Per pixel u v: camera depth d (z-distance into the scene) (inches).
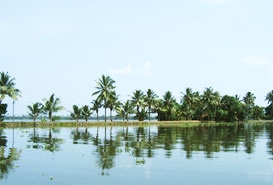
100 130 2428.6
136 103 4079.7
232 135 1914.4
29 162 814.5
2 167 747.4
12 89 2620.6
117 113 3737.7
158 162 830.5
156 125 3860.7
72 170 716.0
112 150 1069.8
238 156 949.8
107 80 3474.4
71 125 3105.3
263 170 737.6
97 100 3420.3
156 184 599.5
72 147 1152.2
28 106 2876.5
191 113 4970.5
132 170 722.2
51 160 850.1
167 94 4611.2
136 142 1373.0
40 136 1690.5
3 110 2647.6
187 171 718.5
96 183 601.3
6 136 1664.6
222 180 638.5
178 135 1876.2
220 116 5049.2
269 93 6471.5
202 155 963.3
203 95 4960.6
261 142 1418.6
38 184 589.9
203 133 2108.8
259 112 6963.6
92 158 885.8
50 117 3065.9
